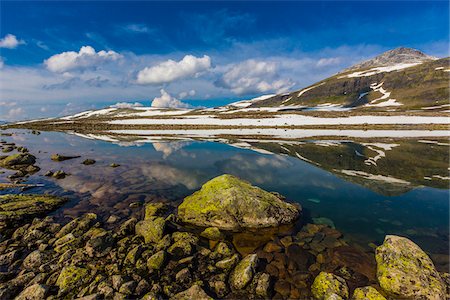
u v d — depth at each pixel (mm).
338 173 25375
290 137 50625
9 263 11062
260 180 23375
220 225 14344
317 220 15438
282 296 9320
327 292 8992
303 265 10961
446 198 18734
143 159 33031
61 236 12992
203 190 16562
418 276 9203
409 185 21594
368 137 48062
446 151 35250
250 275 9789
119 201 18297
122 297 8992
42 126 91500
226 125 72688
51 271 10391
